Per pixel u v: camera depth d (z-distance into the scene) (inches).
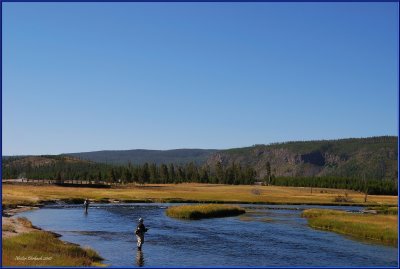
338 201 6318.9
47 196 4867.1
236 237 2158.0
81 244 1825.8
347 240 2091.5
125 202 4975.4
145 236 2153.1
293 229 2507.4
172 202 5162.4
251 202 5506.9
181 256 1631.4
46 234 1716.3
